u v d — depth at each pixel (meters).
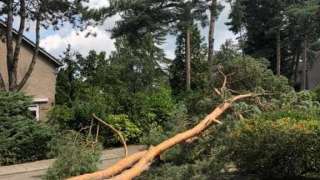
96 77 32.47
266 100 12.87
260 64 13.24
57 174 8.88
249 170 10.85
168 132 10.51
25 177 15.12
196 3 35.91
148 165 8.81
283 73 59.00
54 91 30.62
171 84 51.22
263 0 55.78
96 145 9.63
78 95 26.53
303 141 10.36
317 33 54.97
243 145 10.13
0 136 18.75
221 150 9.79
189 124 10.88
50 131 19.45
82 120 22.86
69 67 33.97
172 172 9.05
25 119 19.64
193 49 51.75
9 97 19.86
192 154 9.60
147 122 25.62
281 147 10.33
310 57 60.00
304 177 11.21
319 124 10.48
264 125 10.25
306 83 59.19
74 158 8.95
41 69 30.45
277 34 55.62
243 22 55.38
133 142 25.00
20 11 27.27
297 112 11.49
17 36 27.44
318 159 10.65
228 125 10.12
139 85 45.03
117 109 25.52
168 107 26.42
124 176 7.11
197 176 9.08
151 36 39.53
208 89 12.71
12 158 18.66
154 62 50.66
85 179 6.80
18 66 29.78
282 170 10.87
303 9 52.38
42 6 27.25
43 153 19.20
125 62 48.03
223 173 10.06
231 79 13.01
